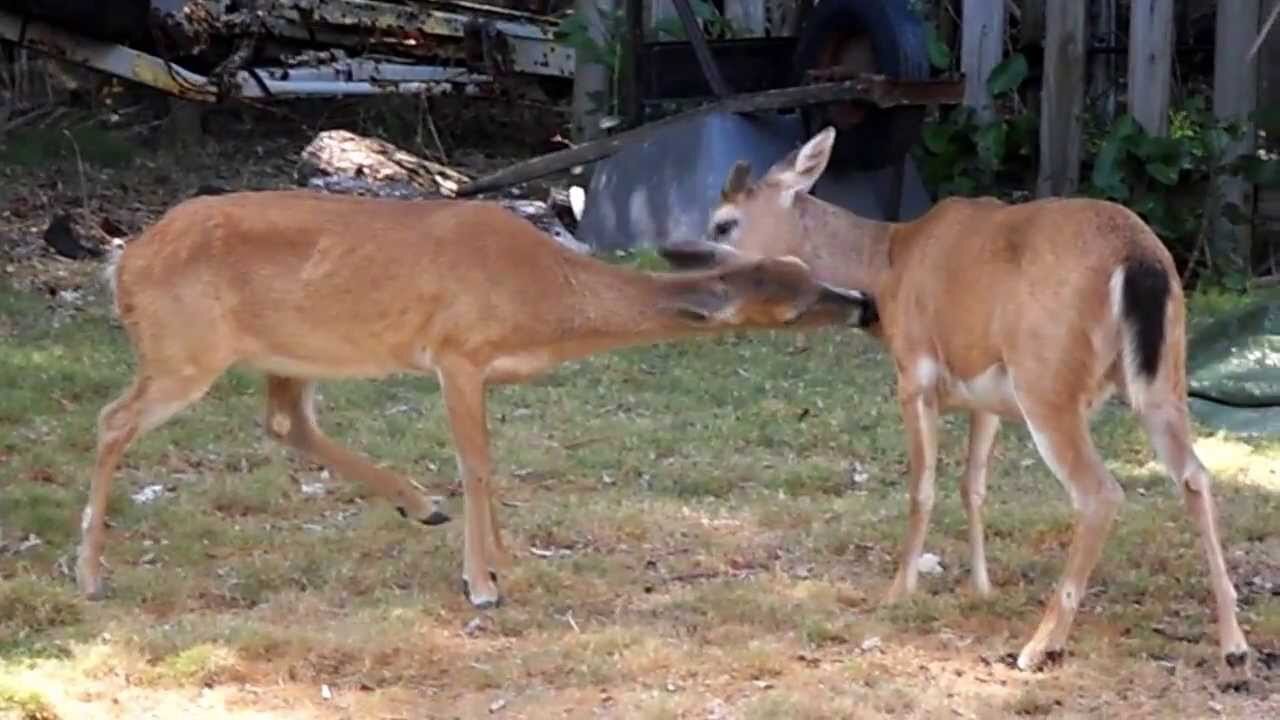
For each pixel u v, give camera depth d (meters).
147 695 6.82
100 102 19.50
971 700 6.82
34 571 8.26
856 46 14.58
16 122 18.38
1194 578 8.32
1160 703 6.82
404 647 7.27
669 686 6.93
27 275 14.02
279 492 9.53
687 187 14.86
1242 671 6.97
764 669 7.09
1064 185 15.02
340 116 19.75
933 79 13.72
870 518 9.16
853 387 11.91
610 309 7.90
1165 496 9.70
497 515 9.04
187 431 10.54
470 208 8.02
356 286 7.88
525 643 7.43
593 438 10.72
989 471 10.22
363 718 6.62
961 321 7.46
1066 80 14.95
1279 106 15.24
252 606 7.93
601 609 7.86
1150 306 6.91
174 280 7.89
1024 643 7.43
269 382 8.52
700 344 12.94
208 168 17.77
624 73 16.36
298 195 8.14
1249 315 12.17
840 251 8.36
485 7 19.27
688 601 7.88
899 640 7.49
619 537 8.93
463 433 7.90
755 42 15.58
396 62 18.66
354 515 9.30
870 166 14.50
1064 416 7.07
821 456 10.53
